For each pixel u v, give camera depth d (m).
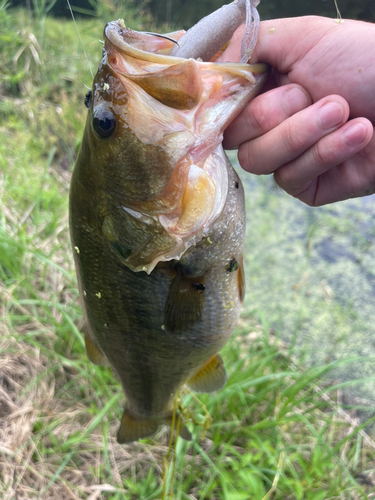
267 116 0.17
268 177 0.68
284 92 0.17
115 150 0.16
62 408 0.36
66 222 0.48
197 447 0.31
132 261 0.17
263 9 0.87
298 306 0.49
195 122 0.16
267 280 0.53
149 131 0.15
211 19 0.16
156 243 0.17
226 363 0.38
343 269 0.54
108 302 0.20
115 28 0.15
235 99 0.16
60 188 0.55
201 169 0.16
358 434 0.36
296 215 0.62
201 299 0.20
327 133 0.16
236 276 0.21
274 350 0.40
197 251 0.18
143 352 0.22
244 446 0.36
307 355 0.44
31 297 0.40
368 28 0.16
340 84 0.17
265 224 0.60
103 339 0.22
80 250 0.19
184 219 0.16
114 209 0.17
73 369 0.38
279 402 0.36
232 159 0.71
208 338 0.22
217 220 0.18
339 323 0.47
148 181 0.16
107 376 0.37
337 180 0.20
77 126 0.63
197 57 0.16
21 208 0.48
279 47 0.17
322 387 0.42
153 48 0.16
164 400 0.26
